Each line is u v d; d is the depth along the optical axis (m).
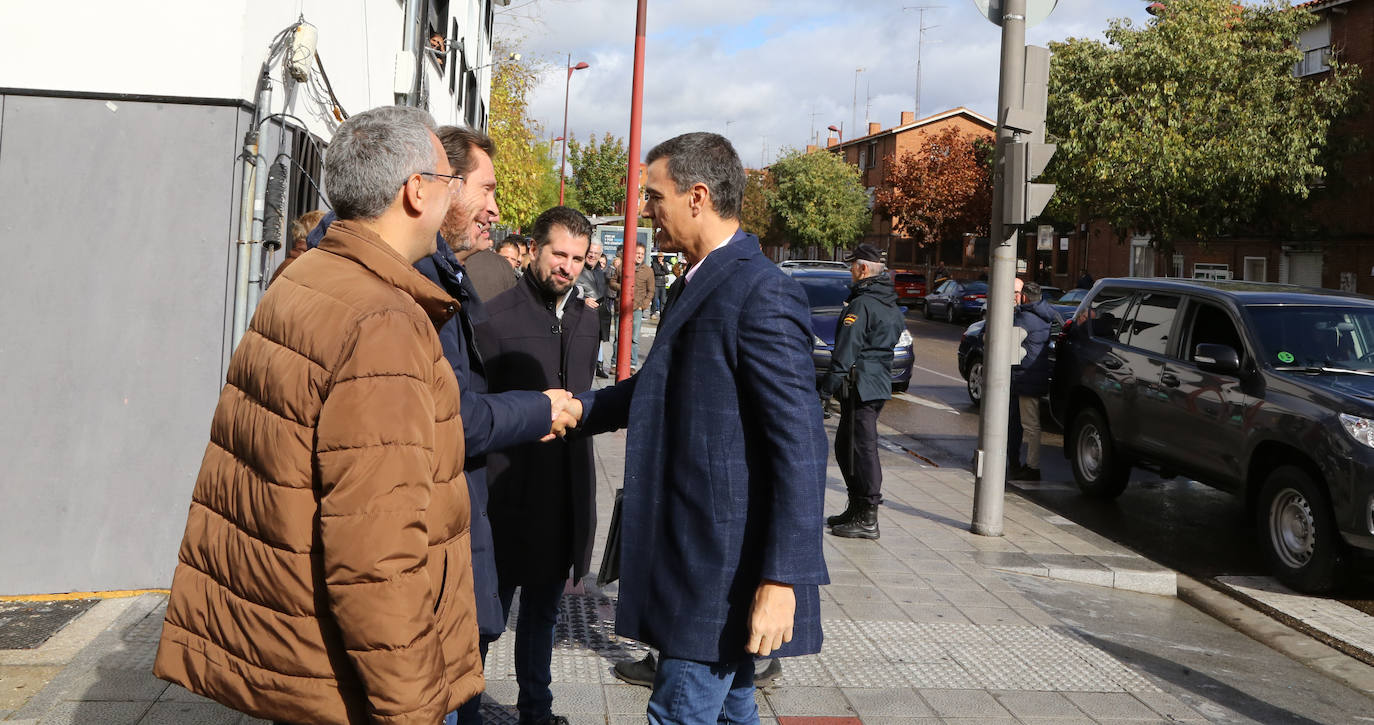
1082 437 9.98
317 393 2.06
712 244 2.88
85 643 4.87
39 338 5.48
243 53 5.61
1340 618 6.50
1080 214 32.62
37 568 5.50
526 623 3.87
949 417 14.68
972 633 5.49
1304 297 8.45
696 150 2.86
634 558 2.82
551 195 54.09
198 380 5.59
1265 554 7.36
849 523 7.54
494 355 3.87
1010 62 7.34
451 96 15.30
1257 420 7.59
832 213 58.59
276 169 5.82
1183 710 4.59
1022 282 10.30
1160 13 30.00
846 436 7.35
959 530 7.88
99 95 5.48
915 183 49.38
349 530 1.98
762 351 2.66
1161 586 6.89
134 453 5.55
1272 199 29.55
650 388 2.84
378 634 1.98
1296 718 4.73
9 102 5.44
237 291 5.61
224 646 2.15
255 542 2.11
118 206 5.52
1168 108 29.28
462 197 3.03
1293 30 29.31
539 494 3.76
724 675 2.76
